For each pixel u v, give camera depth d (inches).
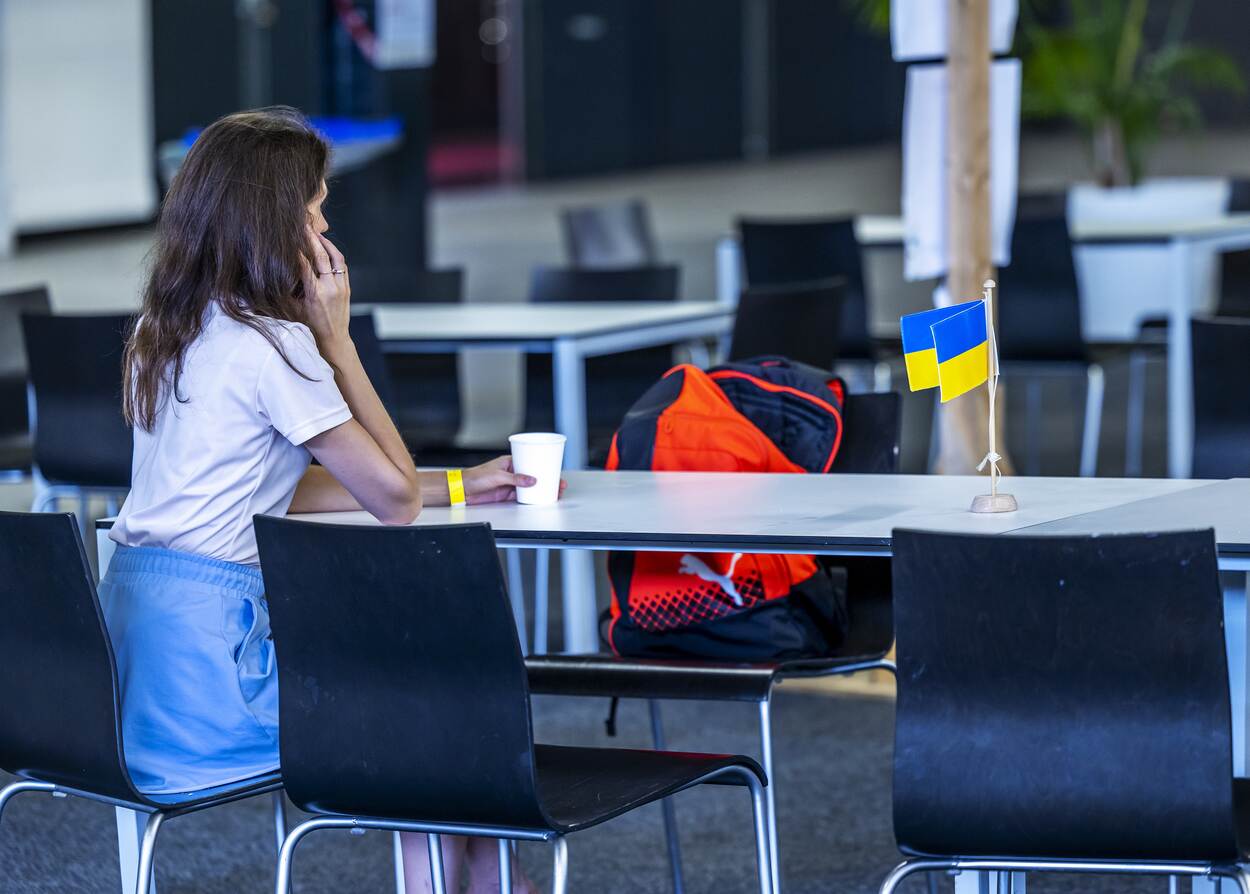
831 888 266.2
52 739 200.2
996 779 165.3
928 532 162.4
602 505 217.3
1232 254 471.2
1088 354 474.0
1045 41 751.1
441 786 181.3
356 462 205.8
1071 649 160.9
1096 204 741.9
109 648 191.6
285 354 203.2
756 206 1197.7
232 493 204.5
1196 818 160.1
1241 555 175.5
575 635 356.8
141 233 928.3
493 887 228.4
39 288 428.8
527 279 904.3
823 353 395.5
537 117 1293.1
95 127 901.2
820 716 349.7
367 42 834.8
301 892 273.4
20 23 856.9
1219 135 1451.8
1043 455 556.4
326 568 180.4
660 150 1380.4
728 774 207.9
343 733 185.5
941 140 354.0
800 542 189.8
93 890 276.4
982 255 355.3
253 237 203.3
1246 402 272.8
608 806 189.0
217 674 202.5
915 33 353.4
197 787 200.1
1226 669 157.4
